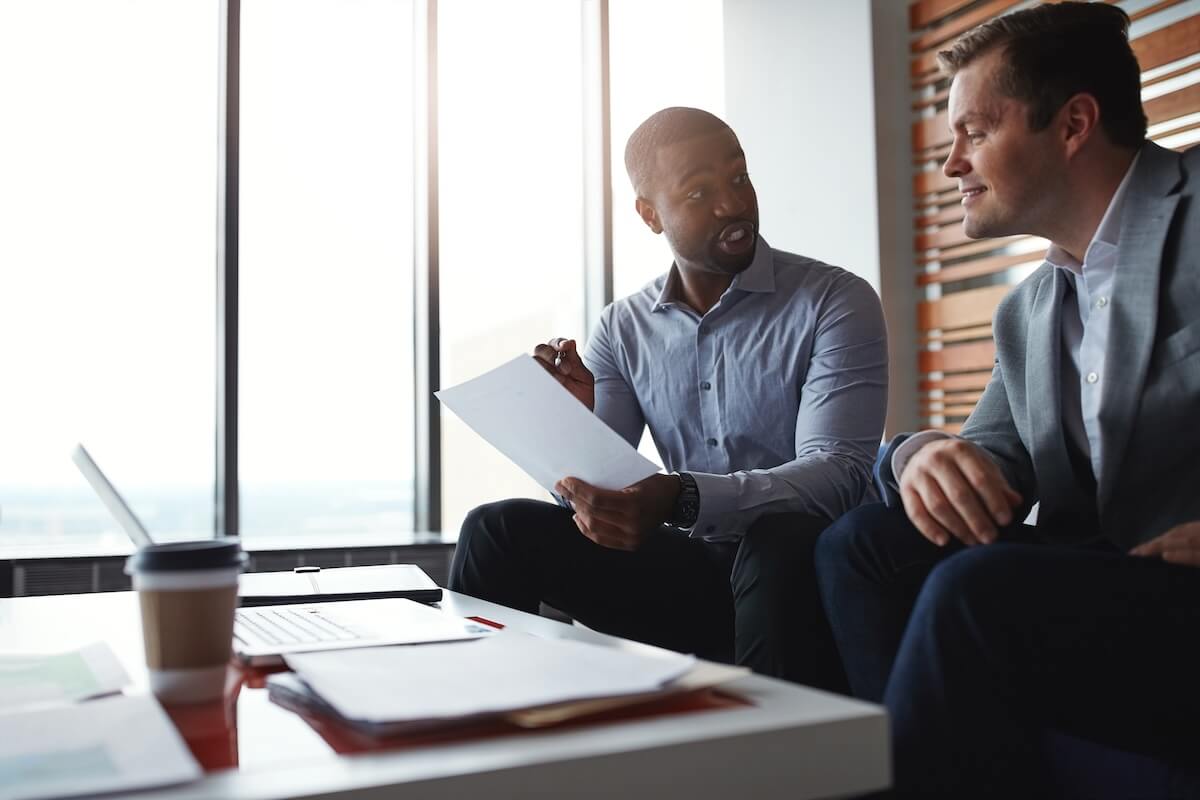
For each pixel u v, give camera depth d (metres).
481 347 3.45
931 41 3.14
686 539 1.73
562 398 1.20
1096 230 1.26
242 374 3.13
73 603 1.46
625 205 3.69
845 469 1.58
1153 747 0.89
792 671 1.29
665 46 3.75
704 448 1.90
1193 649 0.81
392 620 1.08
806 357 1.77
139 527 1.00
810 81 3.38
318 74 3.33
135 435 3.08
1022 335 1.34
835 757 0.63
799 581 1.30
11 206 3.03
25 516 2.98
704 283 1.89
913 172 3.22
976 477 1.03
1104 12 1.26
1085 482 1.25
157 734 0.60
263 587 1.39
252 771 0.55
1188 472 1.09
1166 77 2.54
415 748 0.58
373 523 3.33
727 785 0.59
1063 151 1.25
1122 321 1.14
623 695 0.64
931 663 0.79
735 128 3.68
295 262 3.25
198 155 3.18
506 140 3.55
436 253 3.37
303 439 3.23
